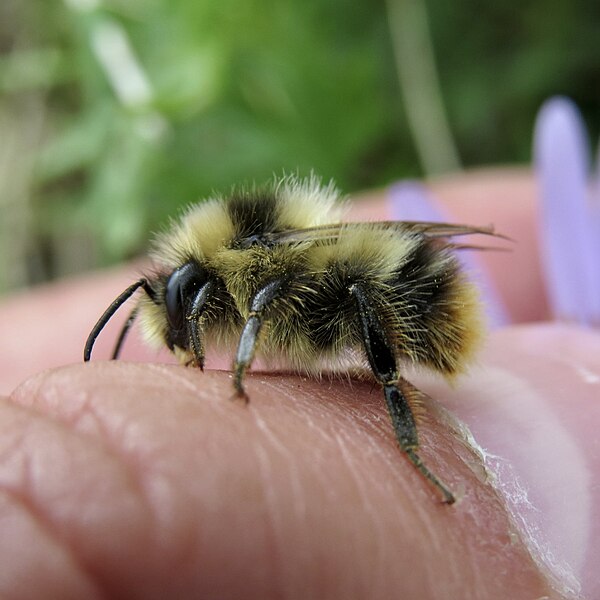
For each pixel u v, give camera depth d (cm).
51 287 6
